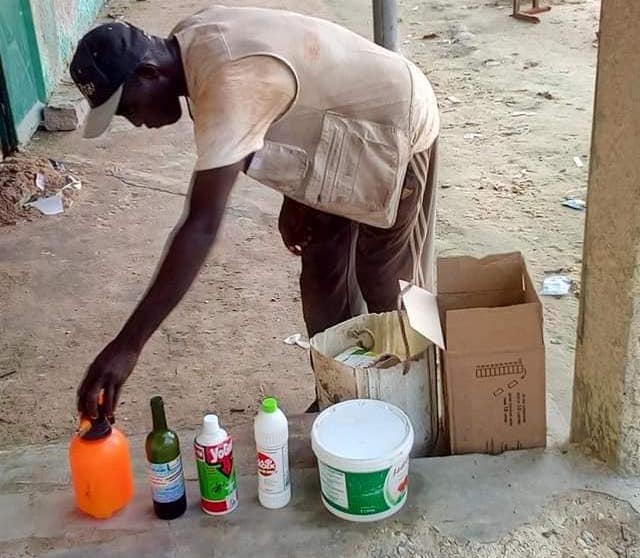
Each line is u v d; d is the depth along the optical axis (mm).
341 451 2371
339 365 2643
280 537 2416
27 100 6750
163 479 2438
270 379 3898
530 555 2344
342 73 2627
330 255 3197
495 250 4879
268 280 4719
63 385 3943
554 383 3674
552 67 7797
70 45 8250
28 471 2760
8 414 3760
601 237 2422
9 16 6426
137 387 3877
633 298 2363
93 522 2500
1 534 2479
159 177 6121
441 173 5891
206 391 3836
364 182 2775
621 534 2402
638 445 2551
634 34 2150
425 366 2674
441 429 2822
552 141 6281
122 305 4574
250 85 2357
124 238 5297
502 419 2645
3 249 5211
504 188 5633
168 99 2469
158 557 2375
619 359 2457
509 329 2539
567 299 4340
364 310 3426
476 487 2547
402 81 2740
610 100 2275
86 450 2447
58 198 5766
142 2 10719
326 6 10156
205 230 2275
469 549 2361
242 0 10555
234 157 2283
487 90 7359
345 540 2395
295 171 2695
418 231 3223
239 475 2672
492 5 9828
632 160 2248
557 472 2594
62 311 4539
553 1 9695
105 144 6703
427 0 10195
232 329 4285
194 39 2414
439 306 2760
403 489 2459
